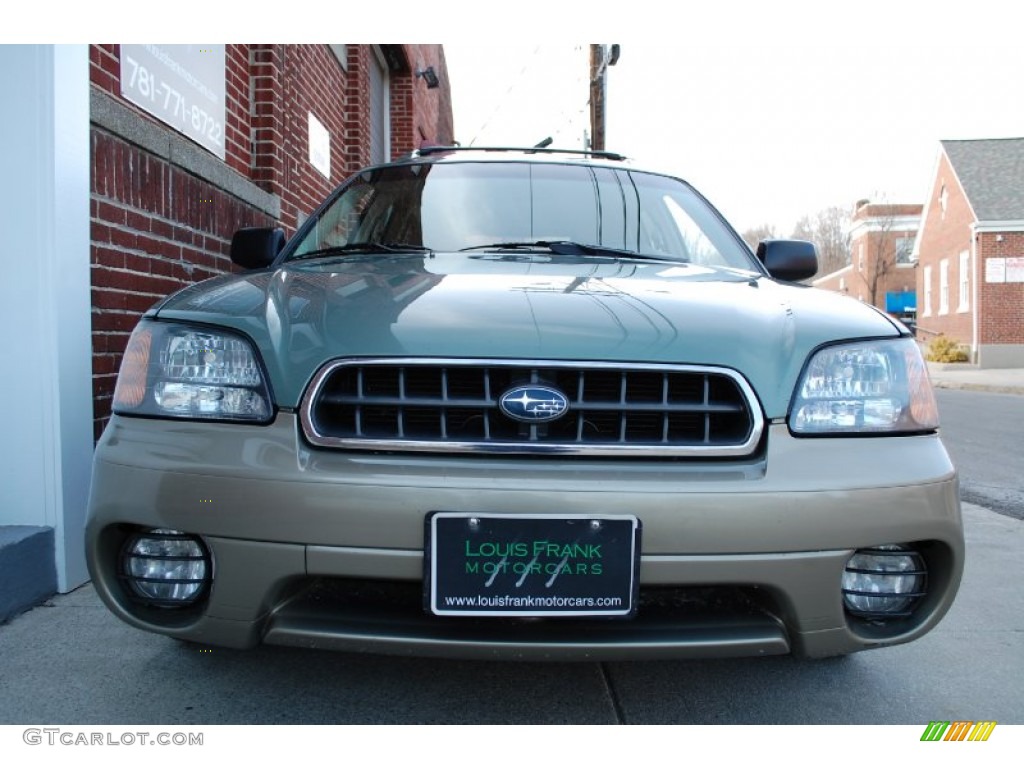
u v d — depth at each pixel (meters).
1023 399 14.24
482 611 1.67
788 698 2.17
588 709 2.07
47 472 2.68
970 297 26.05
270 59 5.13
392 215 2.90
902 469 1.79
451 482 1.67
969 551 3.73
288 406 1.76
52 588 2.69
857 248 45.03
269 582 1.69
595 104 13.42
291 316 1.92
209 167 4.02
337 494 1.67
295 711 2.01
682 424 1.81
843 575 1.76
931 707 2.14
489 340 1.79
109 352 3.06
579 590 1.68
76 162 2.77
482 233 2.80
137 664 2.24
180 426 1.80
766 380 1.82
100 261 3.00
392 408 1.77
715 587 1.76
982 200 25.56
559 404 1.74
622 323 1.88
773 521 1.70
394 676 2.21
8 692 2.07
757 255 2.98
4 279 2.65
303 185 6.26
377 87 10.65
